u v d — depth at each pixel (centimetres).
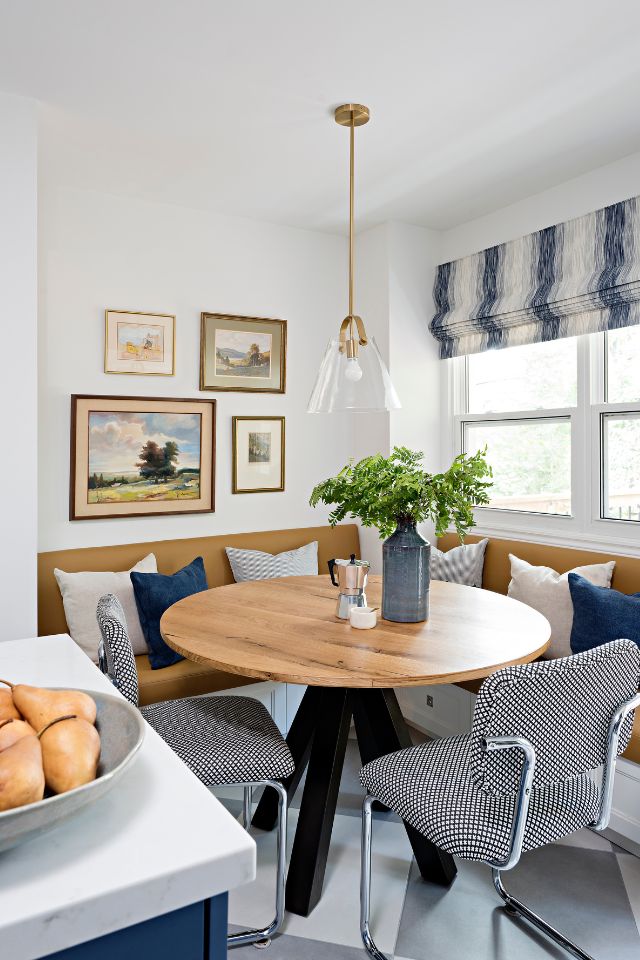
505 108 247
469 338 360
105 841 67
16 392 239
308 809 199
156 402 334
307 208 346
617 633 244
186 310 344
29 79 227
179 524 345
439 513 202
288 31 201
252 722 199
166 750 88
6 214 236
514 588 302
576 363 317
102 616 184
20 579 241
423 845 207
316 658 173
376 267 375
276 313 372
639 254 278
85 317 317
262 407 369
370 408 222
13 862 63
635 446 294
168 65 219
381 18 195
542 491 337
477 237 361
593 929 187
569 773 146
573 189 310
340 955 177
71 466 312
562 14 194
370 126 260
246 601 236
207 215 350
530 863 218
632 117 254
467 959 176
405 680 159
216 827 70
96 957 60
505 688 136
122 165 293
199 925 65
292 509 380
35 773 61
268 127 260
